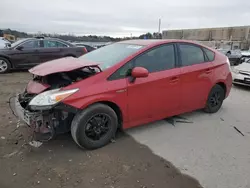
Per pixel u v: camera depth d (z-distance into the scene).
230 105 5.66
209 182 2.70
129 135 3.77
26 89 3.61
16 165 2.88
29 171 2.77
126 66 3.43
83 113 3.09
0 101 5.26
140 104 3.57
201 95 4.46
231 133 4.00
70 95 2.97
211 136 3.86
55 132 3.12
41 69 3.37
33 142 3.41
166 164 3.01
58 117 3.09
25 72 9.66
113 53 3.88
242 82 7.82
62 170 2.81
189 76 4.11
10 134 3.62
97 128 3.25
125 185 2.59
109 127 3.38
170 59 3.94
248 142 3.70
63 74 3.49
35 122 2.97
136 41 4.22
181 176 2.78
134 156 3.16
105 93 3.19
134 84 3.43
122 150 3.30
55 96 2.90
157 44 3.82
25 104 3.25
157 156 3.19
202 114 4.85
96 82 3.17
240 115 4.91
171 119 4.50
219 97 4.90
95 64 3.33
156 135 3.81
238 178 2.78
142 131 3.94
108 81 3.26
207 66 4.43
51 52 9.83
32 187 2.52
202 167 2.97
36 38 9.70
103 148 3.34
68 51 10.15
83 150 3.26
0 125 3.93
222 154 3.30
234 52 19.95
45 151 3.21
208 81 4.48
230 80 5.00
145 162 3.04
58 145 3.37
